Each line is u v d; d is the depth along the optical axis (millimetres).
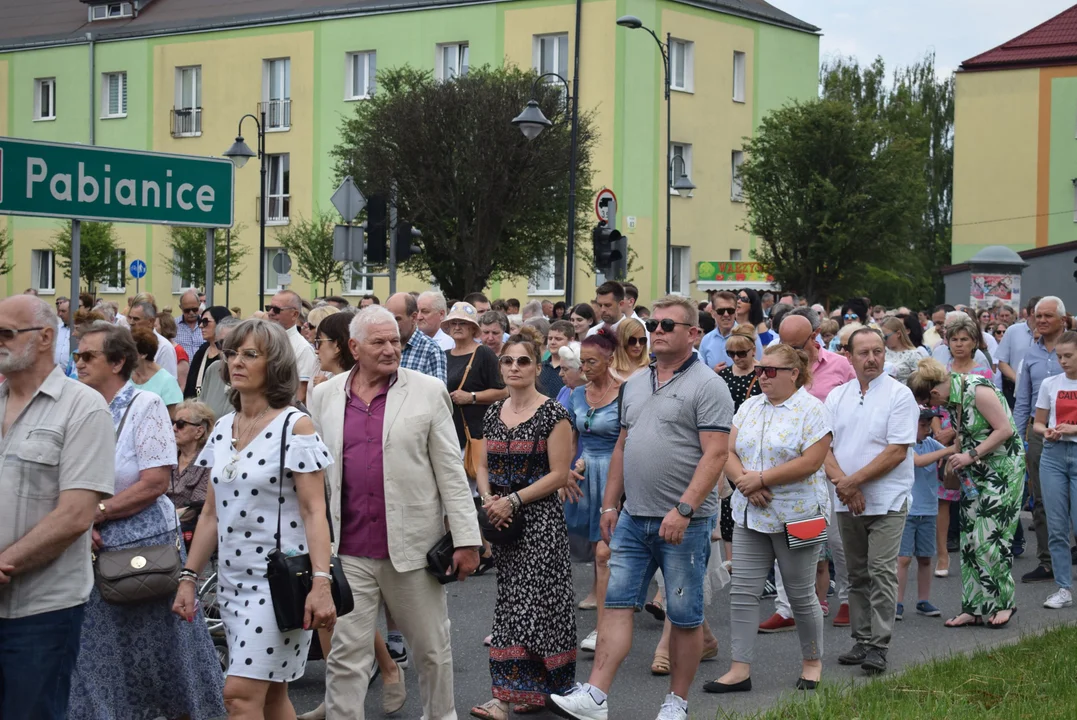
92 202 8359
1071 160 48062
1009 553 9109
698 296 41125
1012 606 9203
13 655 4684
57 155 8203
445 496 6000
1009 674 7117
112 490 4828
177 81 44906
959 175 49562
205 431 7691
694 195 41062
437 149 30625
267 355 5191
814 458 7137
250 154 32344
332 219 40562
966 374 9430
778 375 7258
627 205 38375
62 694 4785
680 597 6316
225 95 44031
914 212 39312
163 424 5836
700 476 6223
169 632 5723
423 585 5969
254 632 5055
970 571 9125
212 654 5859
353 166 31688
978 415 9062
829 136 38188
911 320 14008
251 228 43844
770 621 8938
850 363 10586
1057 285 38250
